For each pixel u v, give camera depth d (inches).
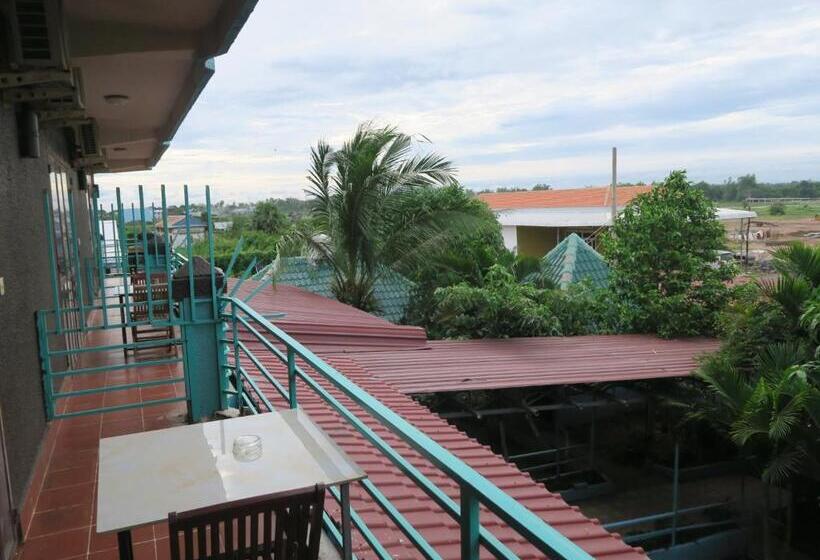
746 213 1029.8
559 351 411.2
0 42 160.7
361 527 107.6
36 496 159.5
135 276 323.9
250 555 76.8
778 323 378.0
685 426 414.0
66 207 310.3
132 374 263.6
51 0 159.0
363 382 302.8
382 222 546.6
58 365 239.3
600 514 397.1
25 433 163.5
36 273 202.2
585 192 1229.1
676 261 480.1
